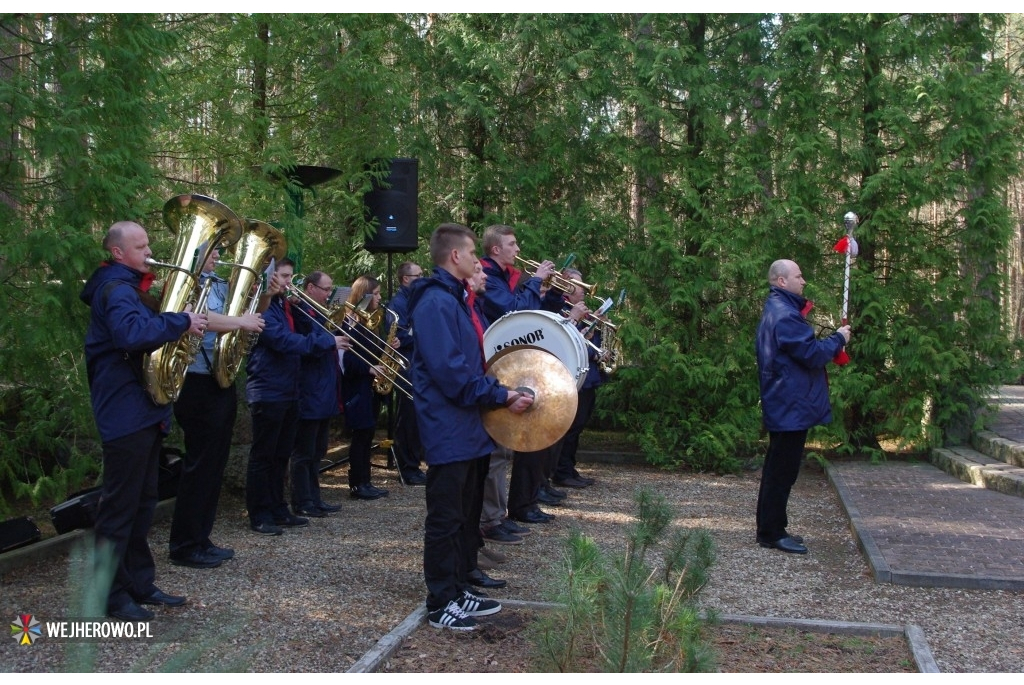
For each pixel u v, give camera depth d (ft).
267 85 31.37
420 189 35.83
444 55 34.68
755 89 32.83
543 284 22.43
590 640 12.56
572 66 32.27
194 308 15.34
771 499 20.57
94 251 17.95
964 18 32.40
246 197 25.68
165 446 23.16
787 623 15.05
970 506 24.72
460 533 15.81
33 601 15.90
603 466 32.22
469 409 14.60
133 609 14.69
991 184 32.12
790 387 20.12
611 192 34.73
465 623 14.35
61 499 22.67
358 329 24.41
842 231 32.58
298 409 21.95
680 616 11.58
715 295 33.12
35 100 17.39
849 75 32.17
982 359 32.94
